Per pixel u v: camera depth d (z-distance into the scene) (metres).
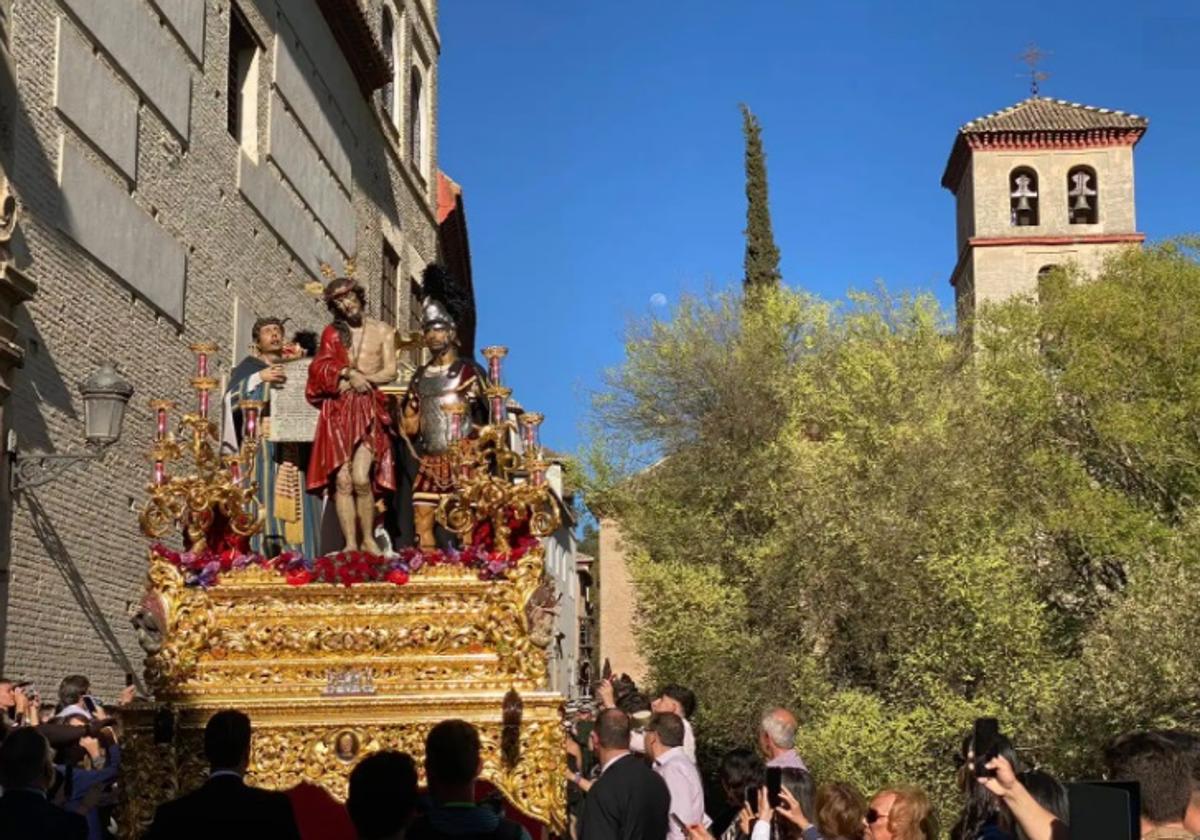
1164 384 38.69
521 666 9.02
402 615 9.09
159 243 18.53
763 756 11.09
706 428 35.88
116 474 16.92
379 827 5.47
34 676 14.48
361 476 9.48
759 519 35.19
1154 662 28.00
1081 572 37.72
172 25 19.25
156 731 8.70
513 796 8.70
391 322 33.34
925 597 30.84
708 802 19.33
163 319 18.66
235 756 6.46
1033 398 37.12
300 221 25.45
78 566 15.72
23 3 14.77
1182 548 31.53
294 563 9.20
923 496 31.61
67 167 15.75
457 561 9.26
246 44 23.12
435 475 9.76
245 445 9.80
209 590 9.11
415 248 36.28
